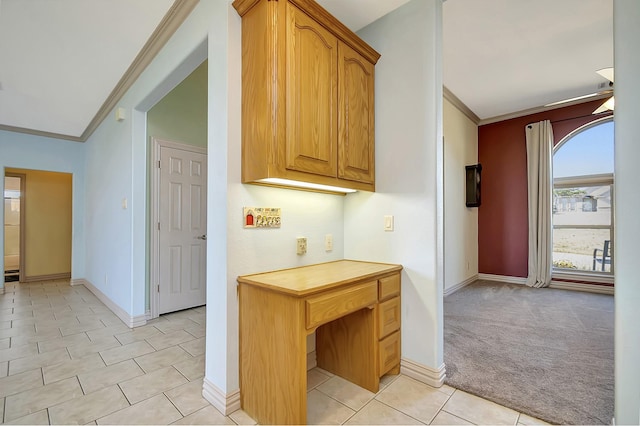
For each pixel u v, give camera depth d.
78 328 3.01
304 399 1.45
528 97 4.32
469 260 4.91
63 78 3.06
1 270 4.46
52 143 4.92
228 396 1.68
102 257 4.08
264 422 1.58
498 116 5.04
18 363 2.26
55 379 2.03
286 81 1.63
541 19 2.67
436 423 1.57
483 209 5.22
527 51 3.18
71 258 5.33
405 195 2.10
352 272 1.88
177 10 2.10
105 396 1.83
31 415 1.65
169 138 3.44
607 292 4.22
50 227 5.60
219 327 1.75
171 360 2.31
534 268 4.68
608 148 4.32
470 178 4.82
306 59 1.74
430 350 1.95
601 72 2.55
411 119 2.07
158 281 3.32
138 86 2.95
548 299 3.95
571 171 4.59
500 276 5.04
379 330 1.88
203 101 3.77
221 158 1.75
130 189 3.14
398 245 2.13
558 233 4.74
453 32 2.85
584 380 1.96
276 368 1.53
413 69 2.07
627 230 1.33
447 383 1.94
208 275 1.85
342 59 1.98
